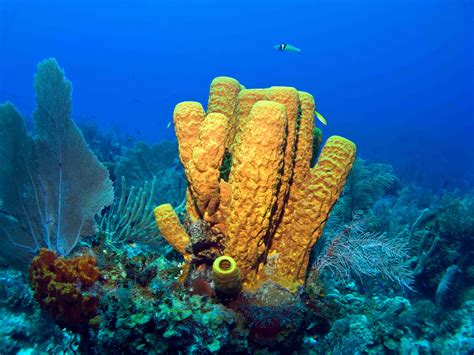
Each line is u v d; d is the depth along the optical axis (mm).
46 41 96500
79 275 2619
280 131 2203
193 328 2332
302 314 2609
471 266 5605
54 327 3455
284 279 2717
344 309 3746
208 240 2717
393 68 113750
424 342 4805
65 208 3359
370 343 4055
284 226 2881
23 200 3258
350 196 6891
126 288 2590
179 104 2697
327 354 3656
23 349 3307
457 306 5398
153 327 2352
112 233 3717
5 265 3867
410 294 5793
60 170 3385
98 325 2498
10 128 3205
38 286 2615
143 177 8789
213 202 2625
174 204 7012
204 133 2371
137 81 105125
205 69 114562
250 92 2764
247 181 2266
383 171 11391
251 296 2576
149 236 3869
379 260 3523
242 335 2439
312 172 2719
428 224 6277
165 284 2629
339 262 3424
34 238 3311
